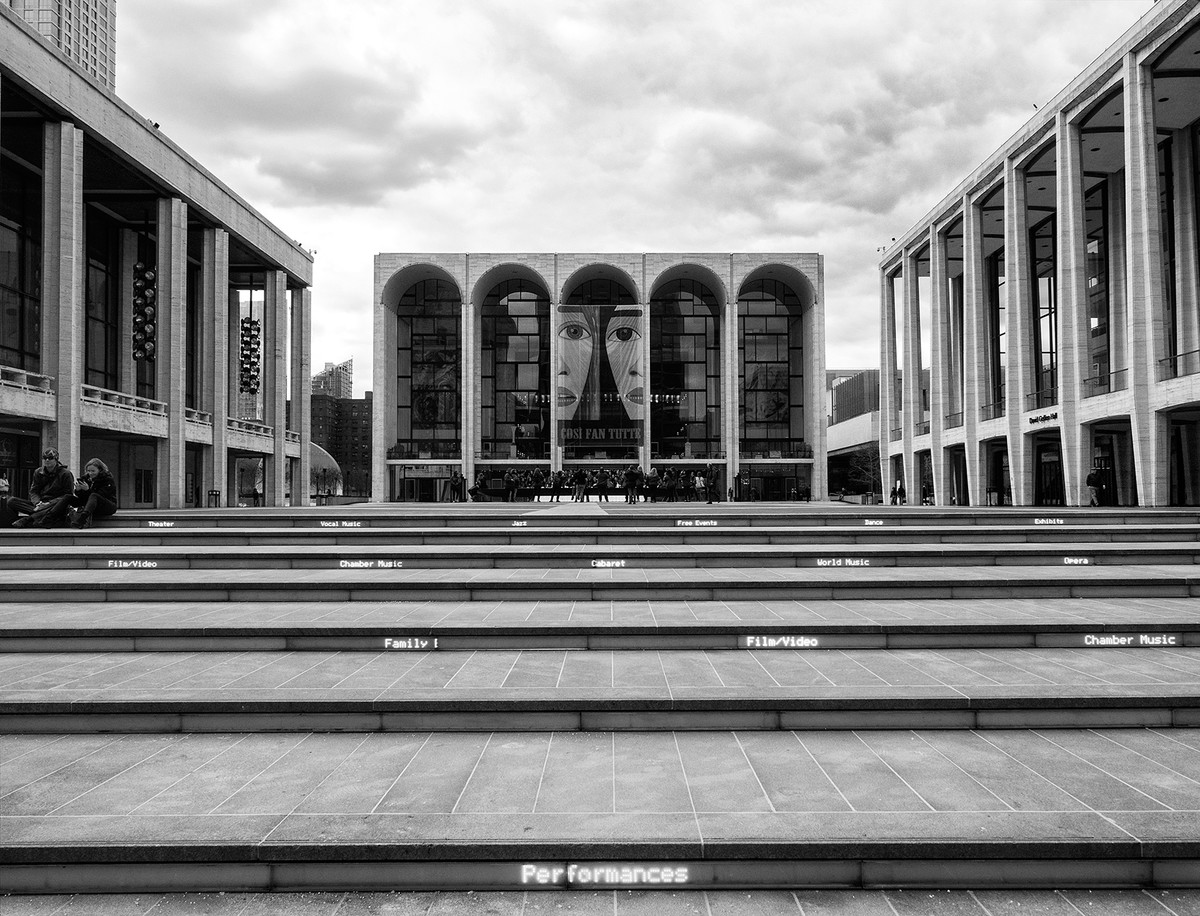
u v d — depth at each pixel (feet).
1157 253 72.54
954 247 134.82
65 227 72.18
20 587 25.09
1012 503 101.71
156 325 93.50
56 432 71.31
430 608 23.66
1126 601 24.58
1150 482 72.23
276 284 127.85
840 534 37.55
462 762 13.29
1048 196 108.37
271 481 126.52
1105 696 15.14
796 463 164.55
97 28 410.52
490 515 52.34
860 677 16.80
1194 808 11.17
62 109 70.79
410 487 164.96
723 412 159.84
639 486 127.34
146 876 10.21
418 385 169.78
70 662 18.53
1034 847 10.15
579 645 19.95
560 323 159.12
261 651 19.79
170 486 92.17
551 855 10.25
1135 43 72.90
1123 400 76.23
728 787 12.09
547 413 169.78
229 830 10.57
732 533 37.99
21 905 9.86
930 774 12.60
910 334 140.26
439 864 10.27
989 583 25.53
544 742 14.35
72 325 72.08
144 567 31.07
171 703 15.03
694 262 159.63
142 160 84.53
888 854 10.18
